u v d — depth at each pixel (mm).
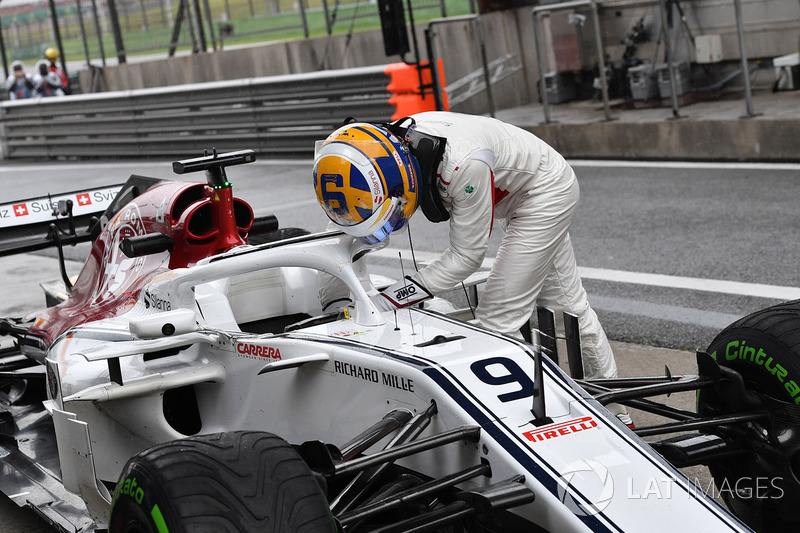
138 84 19594
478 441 2789
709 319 5879
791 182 9328
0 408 5004
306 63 16812
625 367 5324
